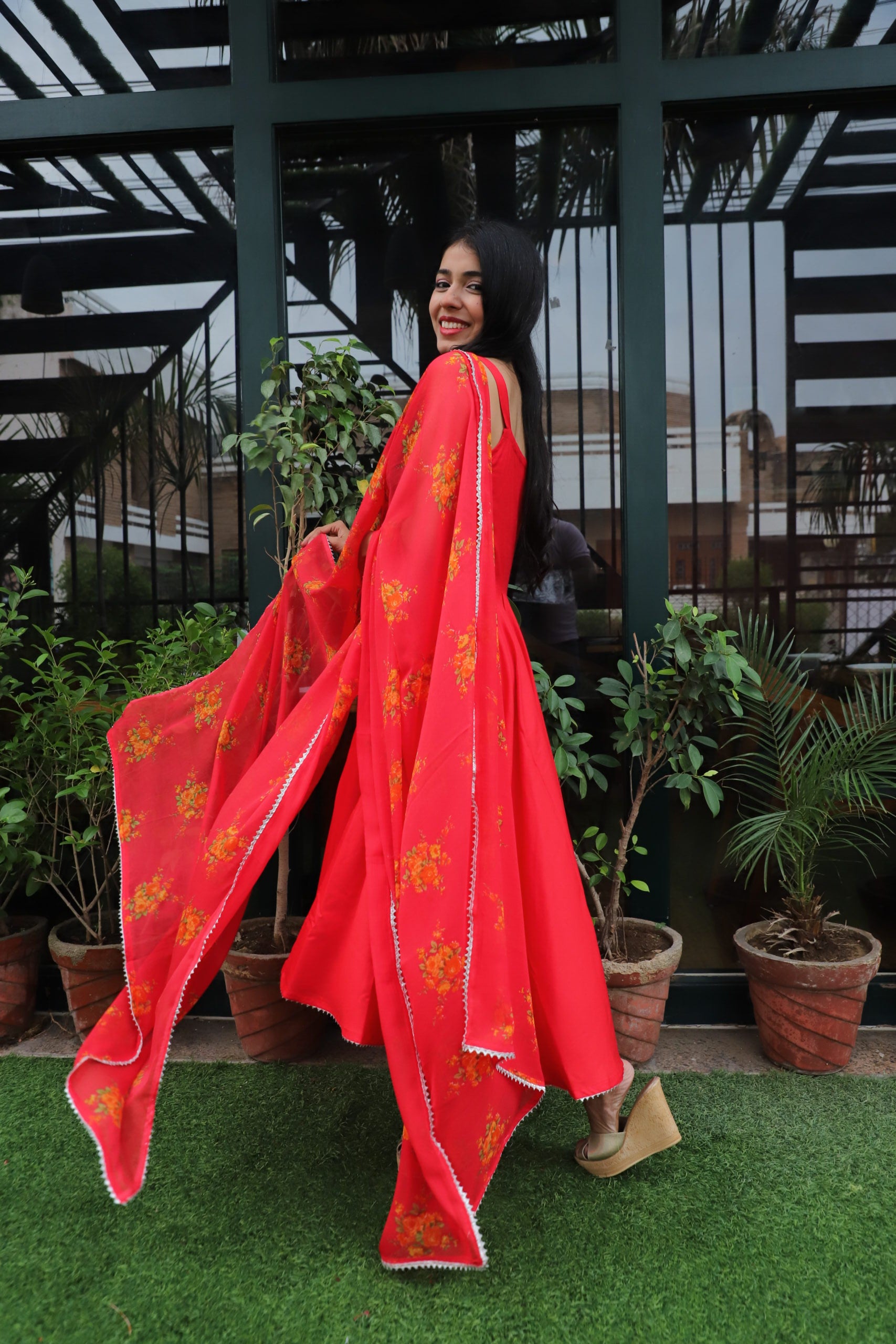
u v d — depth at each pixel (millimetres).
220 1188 1579
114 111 2291
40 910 2453
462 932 1360
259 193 2254
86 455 2451
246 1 2232
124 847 1617
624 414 2240
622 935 2148
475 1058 1366
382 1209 1520
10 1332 1253
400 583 1472
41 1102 1883
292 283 2330
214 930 1461
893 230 2248
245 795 1544
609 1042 1482
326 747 1525
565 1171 1625
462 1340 1232
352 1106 1861
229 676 1733
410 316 2324
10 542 2473
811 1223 1466
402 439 1568
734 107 2223
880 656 2291
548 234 2295
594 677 2318
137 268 2416
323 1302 1306
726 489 2301
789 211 2264
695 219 2277
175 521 2436
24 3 2354
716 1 2229
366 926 1466
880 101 2211
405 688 1459
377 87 2217
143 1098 1366
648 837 2262
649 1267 1368
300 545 2186
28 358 2449
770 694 2125
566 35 2256
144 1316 1282
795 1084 1949
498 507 1571
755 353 2283
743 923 2314
